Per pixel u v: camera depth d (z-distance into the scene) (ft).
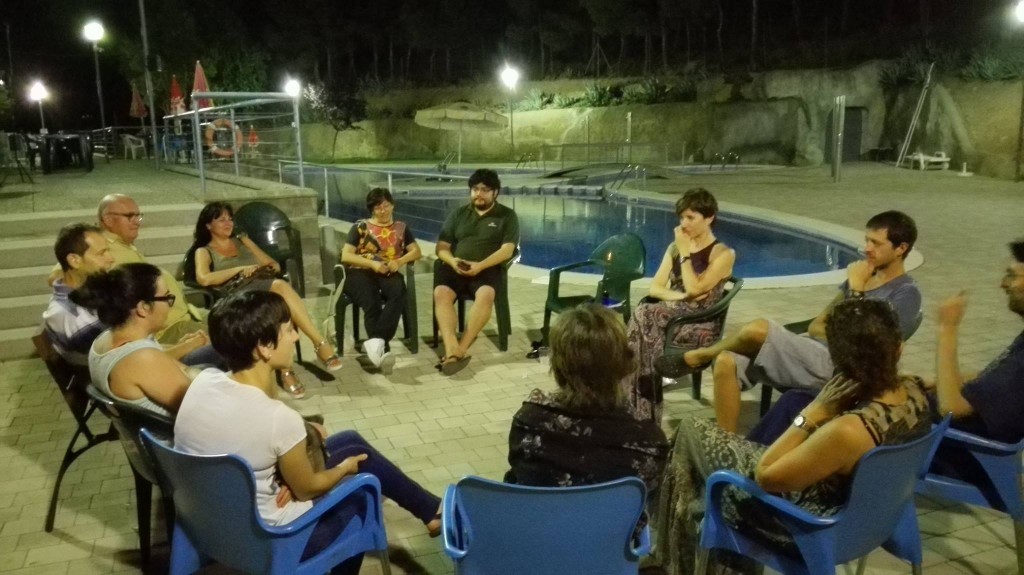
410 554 10.30
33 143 47.16
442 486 12.21
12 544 10.73
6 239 22.02
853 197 46.96
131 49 93.30
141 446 8.88
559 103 97.71
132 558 10.41
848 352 7.29
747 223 41.65
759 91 78.02
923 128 64.49
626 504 6.64
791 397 10.12
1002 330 19.51
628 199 54.95
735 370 11.38
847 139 71.87
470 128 81.51
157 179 37.04
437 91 110.42
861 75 70.69
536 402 7.66
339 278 18.12
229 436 7.59
